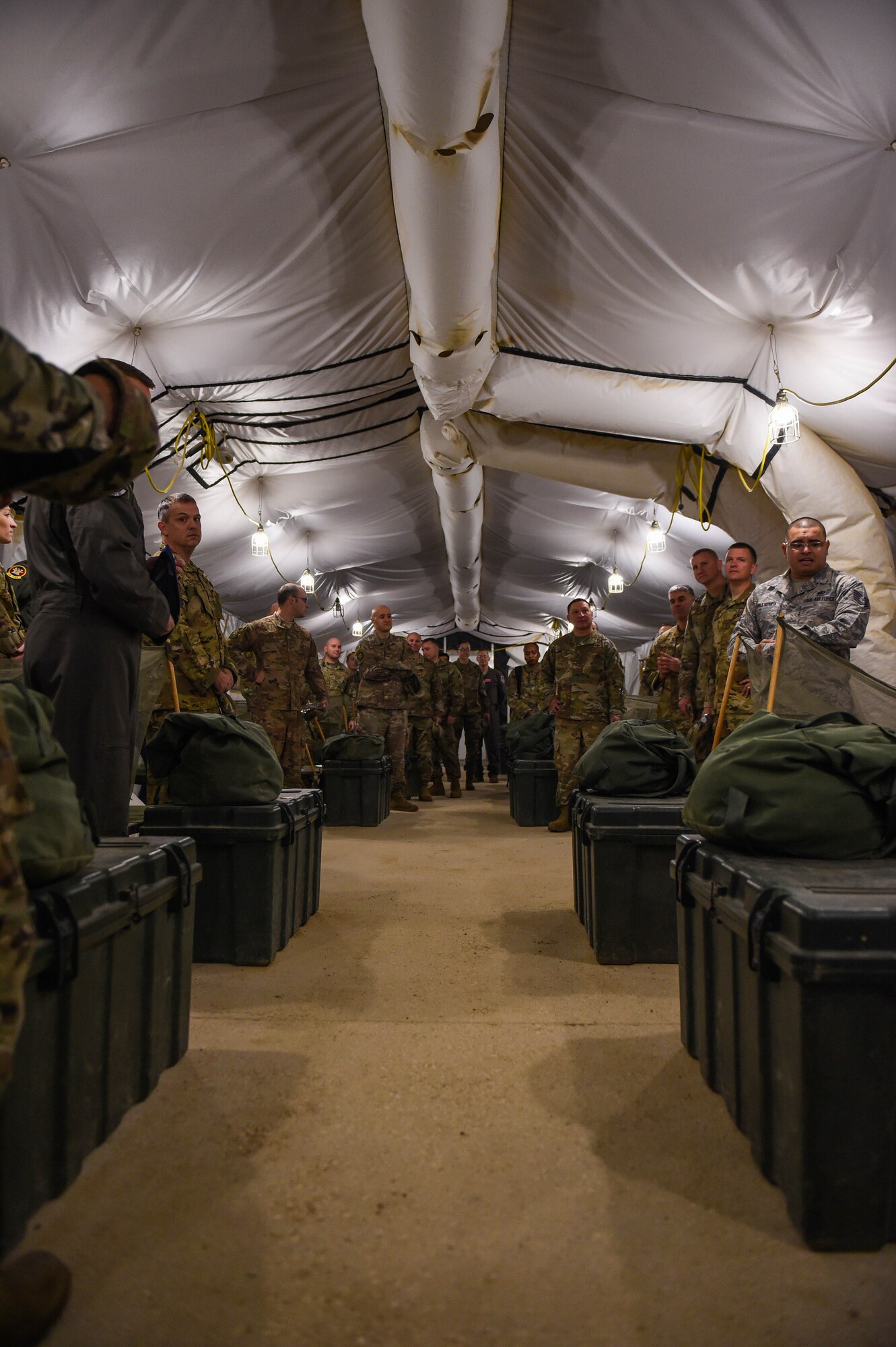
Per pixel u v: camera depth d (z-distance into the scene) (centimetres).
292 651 568
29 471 101
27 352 89
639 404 482
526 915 323
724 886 152
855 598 360
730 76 292
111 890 142
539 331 461
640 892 257
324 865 440
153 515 661
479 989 231
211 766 257
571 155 341
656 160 333
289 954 267
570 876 408
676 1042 190
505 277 431
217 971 248
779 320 406
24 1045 113
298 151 343
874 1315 102
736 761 169
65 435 94
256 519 810
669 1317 102
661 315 422
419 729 899
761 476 486
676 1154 140
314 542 965
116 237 367
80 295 395
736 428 482
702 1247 115
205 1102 158
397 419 641
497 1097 162
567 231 385
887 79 280
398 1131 148
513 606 1421
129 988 151
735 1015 148
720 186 338
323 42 299
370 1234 118
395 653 762
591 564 1098
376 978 241
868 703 274
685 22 276
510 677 1098
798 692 277
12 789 97
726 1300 105
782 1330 99
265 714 554
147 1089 159
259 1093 162
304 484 770
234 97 315
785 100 296
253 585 1015
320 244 397
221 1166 135
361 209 384
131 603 227
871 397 423
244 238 381
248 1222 120
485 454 591
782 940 122
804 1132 116
